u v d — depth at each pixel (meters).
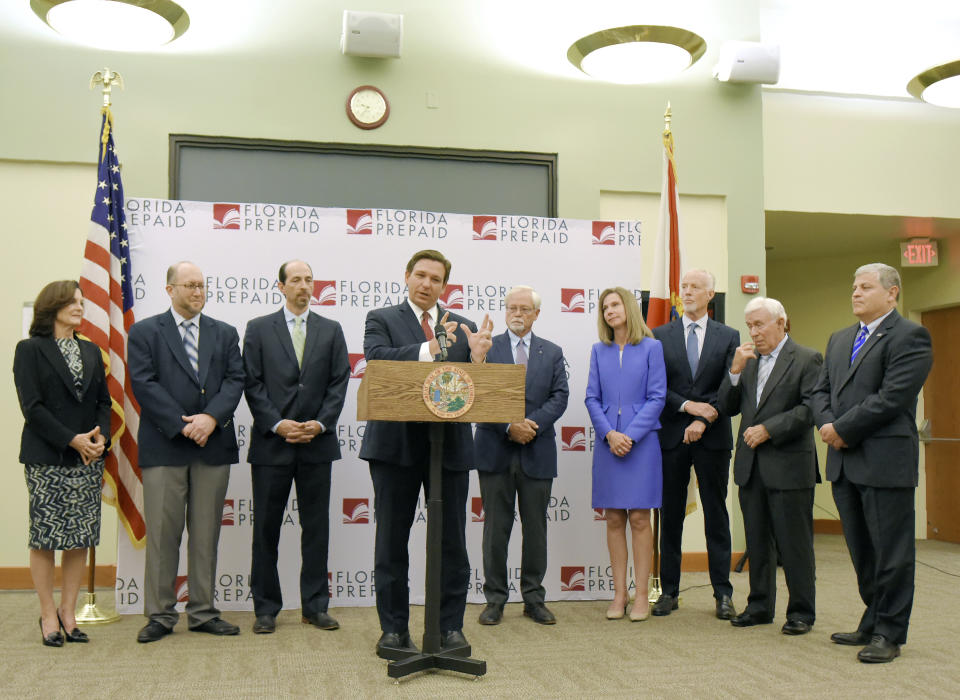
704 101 6.65
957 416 8.65
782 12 7.43
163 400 4.05
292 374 4.36
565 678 3.37
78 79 5.80
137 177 5.85
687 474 4.80
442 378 3.14
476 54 6.32
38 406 3.92
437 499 3.39
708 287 4.82
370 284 5.11
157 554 4.09
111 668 3.51
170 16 5.46
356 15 5.91
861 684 3.30
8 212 5.75
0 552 5.60
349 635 4.15
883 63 7.55
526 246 5.29
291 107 6.04
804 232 8.22
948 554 7.66
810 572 4.23
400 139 6.17
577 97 6.45
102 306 4.63
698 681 3.34
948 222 7.77
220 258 4.95
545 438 4.64
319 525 4.38
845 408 3.82
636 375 4.64
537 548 4.61
